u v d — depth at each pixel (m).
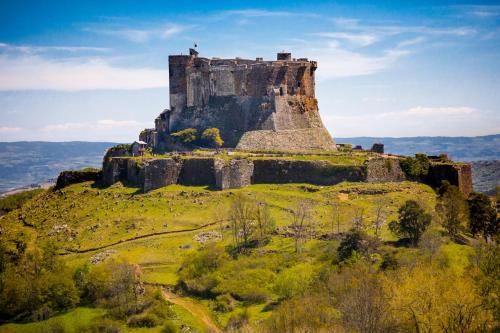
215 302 159.50
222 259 175.12
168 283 171.50
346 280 141.12
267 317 143.25
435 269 140.38
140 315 152.88
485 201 188.62
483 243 156.38
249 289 159.50
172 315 153.62
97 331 146.62
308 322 129.12
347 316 123.81
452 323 114.75
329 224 192.75
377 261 157.75
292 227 191.88
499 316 107.94
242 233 193.25
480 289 115.62
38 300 159.25
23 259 181.38
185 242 192.38
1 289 161.75
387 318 120.50
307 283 151.50
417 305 119.56
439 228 185.88
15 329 150.00
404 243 172.88
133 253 187.50
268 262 170.25
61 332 147.00
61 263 175.75
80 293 164.25
